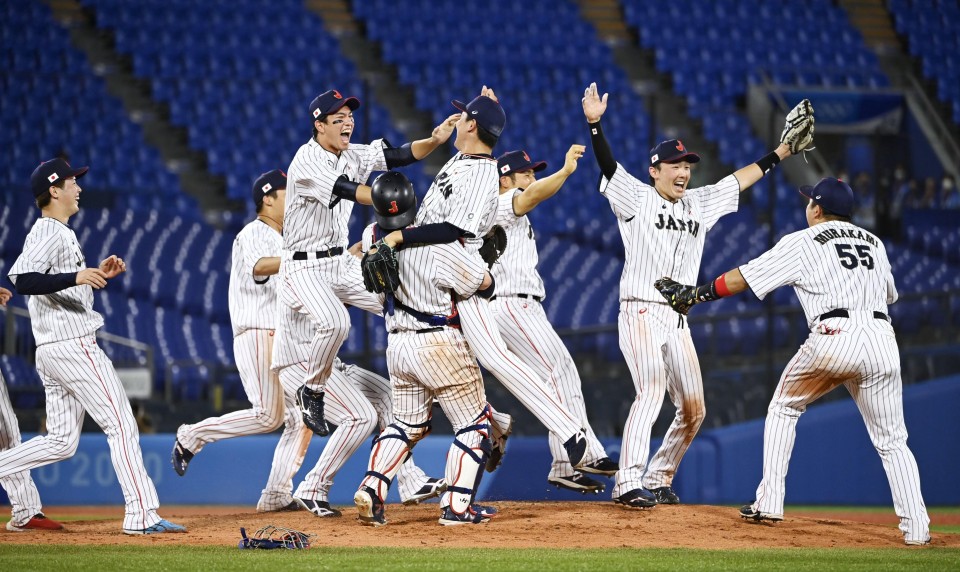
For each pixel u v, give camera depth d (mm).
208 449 38250
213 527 23391
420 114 70375
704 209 25609
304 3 79625
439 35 78562
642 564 17438
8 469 23312
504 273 25625
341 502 37125
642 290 24469
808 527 23438
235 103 66812
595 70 77000
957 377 42094
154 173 62031
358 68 75688
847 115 62469
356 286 25234
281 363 25344
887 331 22516
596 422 42375
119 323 49688
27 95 63812
